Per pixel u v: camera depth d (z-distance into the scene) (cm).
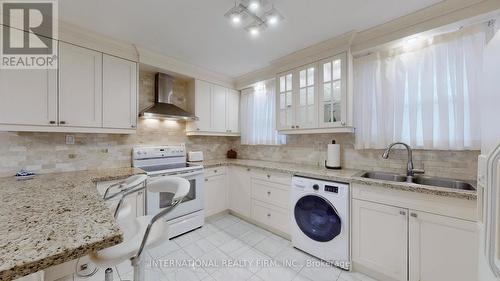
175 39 211
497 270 83
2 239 57
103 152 235
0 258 47
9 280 45
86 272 163
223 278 170
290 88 255
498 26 142
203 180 269
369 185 167
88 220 73
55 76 181
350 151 232
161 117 258
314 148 266
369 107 206
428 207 141
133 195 202
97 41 203
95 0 151
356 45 204
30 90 170
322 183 191
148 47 229
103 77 208
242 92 351
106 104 210
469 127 156
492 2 138
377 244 164
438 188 138
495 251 81
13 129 163
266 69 295
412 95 182
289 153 294
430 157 181
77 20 177
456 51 161
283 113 262
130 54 227
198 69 293
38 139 194
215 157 357
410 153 182
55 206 89
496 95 88
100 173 202
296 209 210
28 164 189
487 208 87
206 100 306
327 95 220
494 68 91
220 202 299
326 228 189
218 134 325
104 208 87
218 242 227
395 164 200
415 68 181
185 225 246
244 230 256
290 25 184
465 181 159
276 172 241
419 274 144
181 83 312
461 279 129
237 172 296
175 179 118
